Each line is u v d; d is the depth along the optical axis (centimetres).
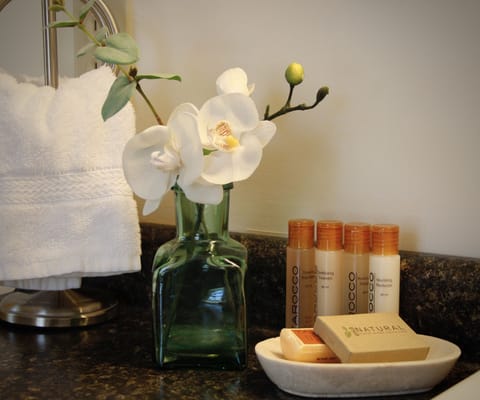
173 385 64
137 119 98
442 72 73
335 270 72
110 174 79
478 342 69
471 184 72
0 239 79
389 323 63
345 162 80
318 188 83
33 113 79
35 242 80
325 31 80
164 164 60
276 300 82
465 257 72
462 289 70
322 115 81
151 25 95
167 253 69
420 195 75
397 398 60
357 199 80
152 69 96
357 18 78
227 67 89
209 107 62
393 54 76
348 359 58
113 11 98
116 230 79
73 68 102
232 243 70
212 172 61
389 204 78
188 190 62
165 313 68
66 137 79
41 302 87
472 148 72
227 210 69
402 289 73
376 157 78
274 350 66
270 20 84
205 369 69
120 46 62
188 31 92
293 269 74
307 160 83
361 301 72
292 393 61
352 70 79
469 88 71
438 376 60
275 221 87
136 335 82
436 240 75
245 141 62
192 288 68
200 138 59
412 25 74
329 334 61
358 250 72
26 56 108
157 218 98
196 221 68
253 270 84
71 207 79
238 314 68
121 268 80
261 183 87
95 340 80
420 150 75
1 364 71
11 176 79
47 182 79
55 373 68
